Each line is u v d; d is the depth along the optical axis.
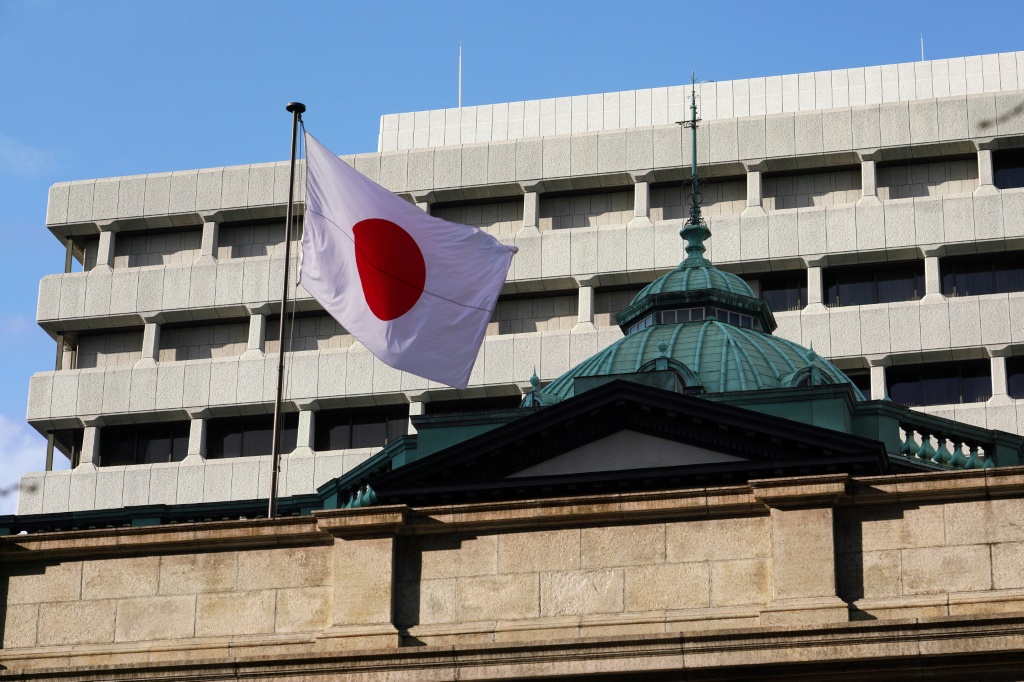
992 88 129.12
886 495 54.09
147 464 125.50
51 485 124.94
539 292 124.38
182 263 129.75
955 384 117.81
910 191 122.06
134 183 130.50
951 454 80.62
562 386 92.56
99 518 83.38
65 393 127.12
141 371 126.88
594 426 75.50
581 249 123.06
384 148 135.25
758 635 52.25
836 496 54.00
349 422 125.38
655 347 91.50
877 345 117.25
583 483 74.38
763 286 122.25
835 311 118.44
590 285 122.81
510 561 55.91
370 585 56.12
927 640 51.31
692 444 74.94
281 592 57.09
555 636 54.59
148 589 57.97
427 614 55.94
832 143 121.94
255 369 125.38
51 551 58.91
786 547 54.03
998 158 121.69
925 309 117.31
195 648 56.78
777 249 120.38
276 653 56.09
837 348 117.50
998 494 53.44
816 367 87.75
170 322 129.12
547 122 133.88
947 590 52.97
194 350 129.00
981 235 118.38
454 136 134.88
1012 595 52.38
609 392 74.50
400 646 55.28
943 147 120.88
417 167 127.44
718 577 54.56
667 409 74.25
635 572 55.06
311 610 56.69
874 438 79.56
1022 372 117.44
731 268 120.94
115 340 130.50
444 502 76.12
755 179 122.88
